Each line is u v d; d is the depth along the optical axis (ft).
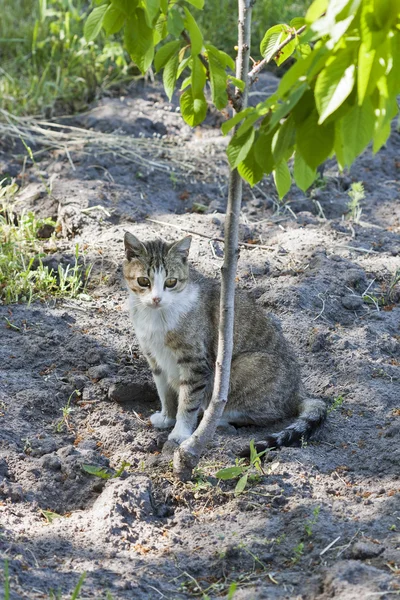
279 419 31.89
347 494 26.63
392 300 38.86
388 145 53.36
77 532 24.81
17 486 26.37
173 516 26.00
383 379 33.17
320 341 34.88
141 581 22.65
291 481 27.14
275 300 37.40
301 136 17.02
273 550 24.00
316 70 15.99
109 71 57.31
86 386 32.48
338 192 48.42
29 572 22.39
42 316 36.52
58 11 63.82
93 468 27.32
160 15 21.84
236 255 25.32
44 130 51.08
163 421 31.27
